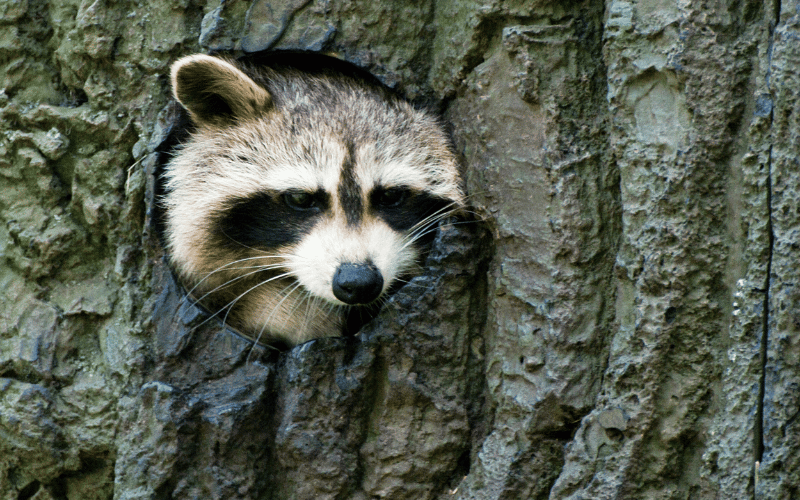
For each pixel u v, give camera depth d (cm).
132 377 612
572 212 542
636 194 516
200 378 620
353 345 613
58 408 620
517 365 566
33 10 670
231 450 598
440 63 625
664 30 501
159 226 662
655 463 512
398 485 593
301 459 599
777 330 465
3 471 637
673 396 508
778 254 466
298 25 627
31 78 672
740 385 479
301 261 736
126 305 628
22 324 634
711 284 496
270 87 773
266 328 777
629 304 528
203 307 691
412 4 625
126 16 653
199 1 658
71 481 641
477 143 595
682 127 498
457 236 600
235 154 765
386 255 721
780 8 474
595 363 541
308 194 743
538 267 555
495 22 575
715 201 494
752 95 485
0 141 660
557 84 551
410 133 730
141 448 589
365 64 629
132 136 655
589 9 555
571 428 550
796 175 461
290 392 612
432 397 593
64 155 654
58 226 650
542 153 551
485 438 580
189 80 660
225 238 773
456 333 600
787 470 459
